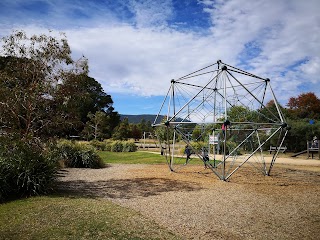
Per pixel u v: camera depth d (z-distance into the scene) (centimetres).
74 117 1105
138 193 912
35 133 1034
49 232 511
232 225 613
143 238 505
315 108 4447
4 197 758
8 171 795
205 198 855
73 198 794
